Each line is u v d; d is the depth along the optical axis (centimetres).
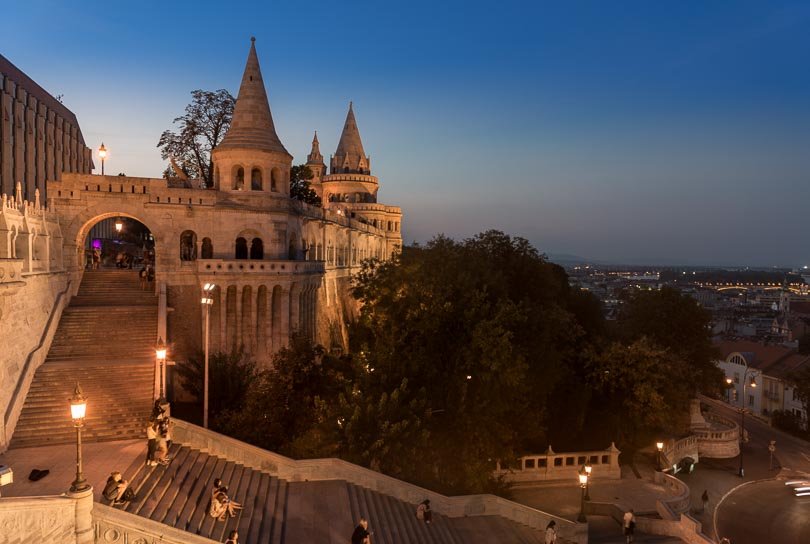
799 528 4578
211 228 4306
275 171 4609
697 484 5394
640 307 6812
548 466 4266
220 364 3659
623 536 3475
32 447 2673
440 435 3666
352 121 9981
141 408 3027
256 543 2217
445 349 4094
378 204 9506
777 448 6862
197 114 6038
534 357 4331
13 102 7462
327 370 3888
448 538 2805
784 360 9156
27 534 1759
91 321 3806
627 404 4997
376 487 2986
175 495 2308
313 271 4791
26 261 3178
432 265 4419
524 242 5484
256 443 3175
